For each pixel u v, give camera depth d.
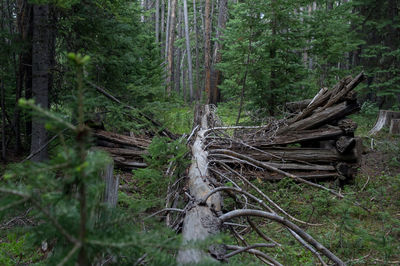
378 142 8.64
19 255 3.14
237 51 9.45
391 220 4.32
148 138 6.86
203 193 3.21
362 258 3.39
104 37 5.50
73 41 5.56
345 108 5.94
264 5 8.58
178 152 4.42
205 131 6.41
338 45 9.04
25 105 0.97
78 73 1.06
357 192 5.52
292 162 6.06
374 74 13.91
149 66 9.44
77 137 1.06
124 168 6.03
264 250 3.61
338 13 9.34
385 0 14.16
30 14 5.80
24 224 3.05
